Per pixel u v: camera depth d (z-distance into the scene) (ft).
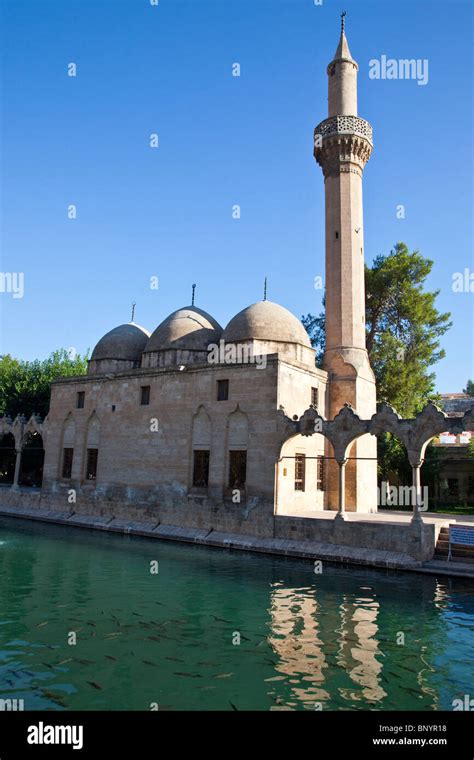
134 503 98.07
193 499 89.51
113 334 124.06
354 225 103.96
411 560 65.31
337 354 100.78
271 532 79.15
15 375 170.40
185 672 33.73
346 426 75.36
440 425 68.33
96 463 107.04
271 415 82.89
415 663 36.22
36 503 116.06
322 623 44.21
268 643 39.24
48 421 118.21
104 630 41.29
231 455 87.15
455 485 153.48
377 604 50.11
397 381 127.44
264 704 29.86
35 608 46.73
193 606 48.39
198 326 109.19
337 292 102.63
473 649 38.99
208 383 91.91
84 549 76.69
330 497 97.14
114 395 106.11
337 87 108.88
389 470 135.03
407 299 133.18
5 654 35.91
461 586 57.21
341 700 30.60
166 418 96.68
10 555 70.95
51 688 31.14
